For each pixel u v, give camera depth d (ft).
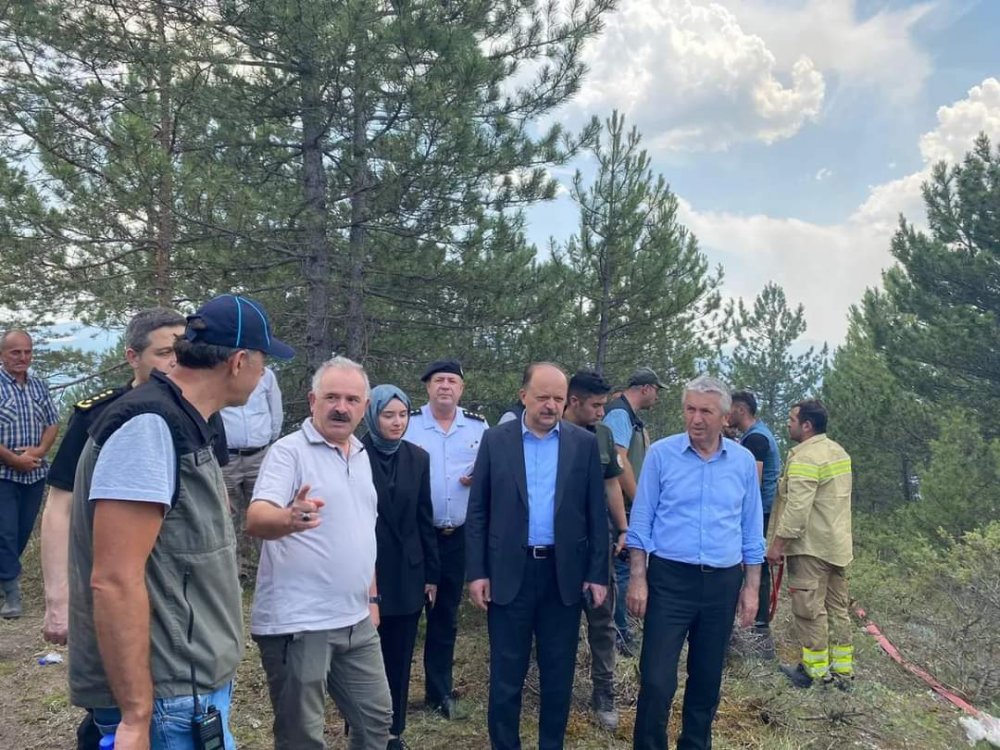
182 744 6.35
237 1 20.77
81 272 22.47
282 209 21.86
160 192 19.85
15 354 17.76
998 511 36.37
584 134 24.40
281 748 9.11
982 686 18.25
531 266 27.12
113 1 21.61
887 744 14.29
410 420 14.23
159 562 6.28
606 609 13.51
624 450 15.53
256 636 9.06
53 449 27.07
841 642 16.70
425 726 13.11
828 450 16.56
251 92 22.18
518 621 11.26
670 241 37.58
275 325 25.22
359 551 9.23
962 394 47.52
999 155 46.42
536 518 11.32
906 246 48.73
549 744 11.48
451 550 13.75
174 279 22.67
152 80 21.49
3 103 21.48
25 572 21.08
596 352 37.17
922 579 24.57
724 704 14.60
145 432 6.07
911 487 49.93
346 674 9.49
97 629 5.79
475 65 20.77
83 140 21.88
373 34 19.89
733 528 11.66
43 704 13.25
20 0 20.75
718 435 11.98
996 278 45.57
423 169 21.76
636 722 11.64
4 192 20.08
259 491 8.79
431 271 24.84
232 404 6.98
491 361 27.32
